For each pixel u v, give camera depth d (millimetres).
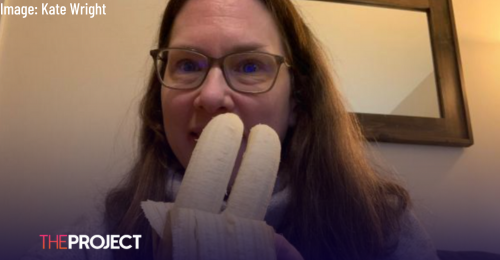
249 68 460
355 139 585
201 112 441
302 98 537
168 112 466
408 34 1009
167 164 530
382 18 1007
